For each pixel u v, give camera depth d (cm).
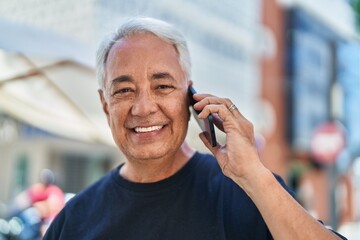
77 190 1084
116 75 161
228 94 1249
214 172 172
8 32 301
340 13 1745
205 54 1179
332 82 945
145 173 168
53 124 423
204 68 1168
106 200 172
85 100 369
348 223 1667
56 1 698
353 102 1827
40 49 315
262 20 1404
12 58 343
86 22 724
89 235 168
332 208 821
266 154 1359
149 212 165
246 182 145
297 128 1466
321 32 1644
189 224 161
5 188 1063
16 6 656
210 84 1181
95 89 360
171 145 162
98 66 172
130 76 159
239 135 148
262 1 1408
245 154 146
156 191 166
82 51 339
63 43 328
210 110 151
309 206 1154
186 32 1123
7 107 427
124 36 165
